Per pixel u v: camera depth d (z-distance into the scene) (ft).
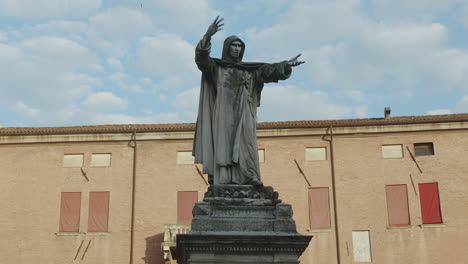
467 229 142.10
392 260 141.79
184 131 151.94
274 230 30.14
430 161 147.43
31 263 144.77
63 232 146.30
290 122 154.40
